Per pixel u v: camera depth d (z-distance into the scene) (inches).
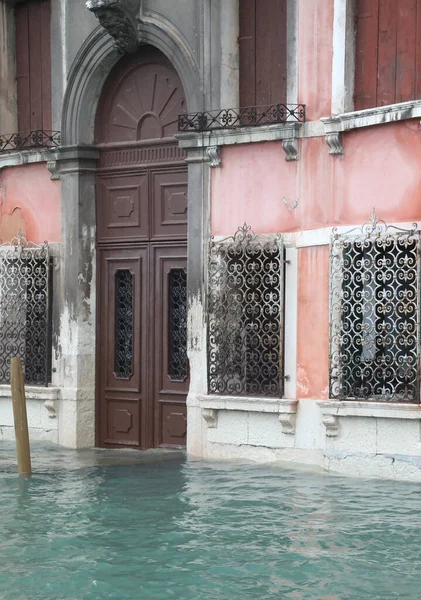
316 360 464.1
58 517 395.9
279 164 482.0
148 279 537.0
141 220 539.5
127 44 523.8
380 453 439.5
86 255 551.5
